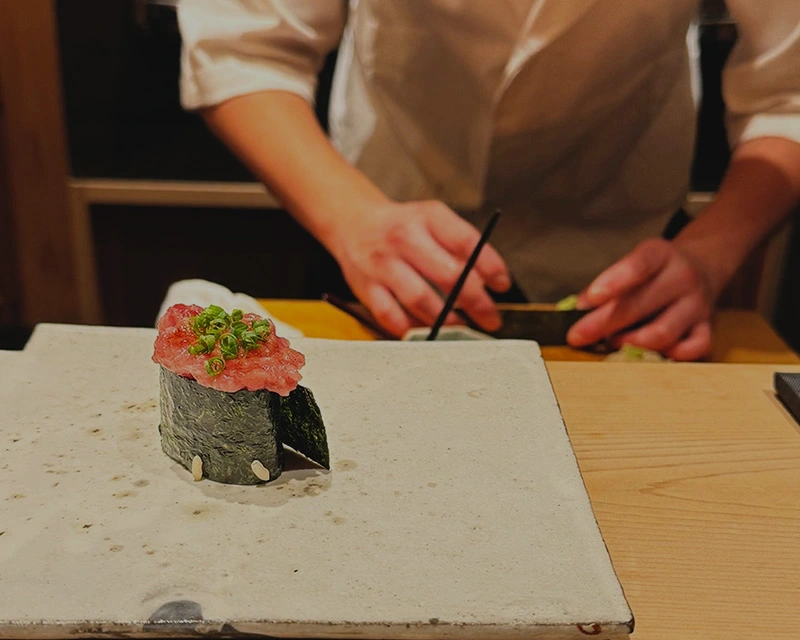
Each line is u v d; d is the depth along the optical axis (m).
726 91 1.35
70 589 0.53
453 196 1.48
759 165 1.26
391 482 0.65
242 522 0.60
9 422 0.70
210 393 0.62
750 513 0.69
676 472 0.74
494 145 1.37
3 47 1.99
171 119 2.10
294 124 1.26
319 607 0.53
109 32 1.98
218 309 0.68
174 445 0.66
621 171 1.45
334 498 0.63
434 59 1.30
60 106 2.06
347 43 1.51
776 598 0.60
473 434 0.71
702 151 2.08
